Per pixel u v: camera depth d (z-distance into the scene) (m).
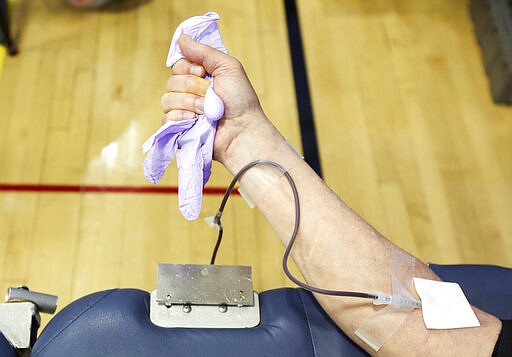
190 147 1.00
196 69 1.03
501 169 2.36
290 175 1.00
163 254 2.05
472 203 2.27
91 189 2.17
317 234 0.96
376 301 0.92
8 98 2.37
